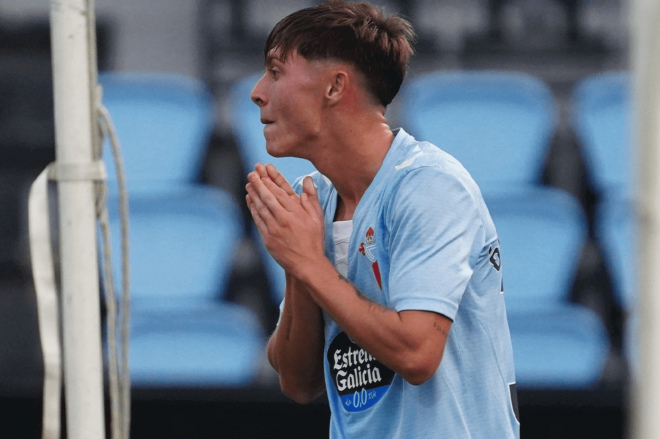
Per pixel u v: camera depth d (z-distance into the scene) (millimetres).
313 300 6520
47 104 17781
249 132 17078
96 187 5551
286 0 18781
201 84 18422
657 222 4578
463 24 18891
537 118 17266
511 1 18828
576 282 16953
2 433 14367
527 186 17297
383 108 6434
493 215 16219
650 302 4629
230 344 15711
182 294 16172
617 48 18609
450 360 6109
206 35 18766
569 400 14055
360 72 6203
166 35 19094
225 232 16312
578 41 18719
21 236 17266
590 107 17781
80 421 5449
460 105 17312
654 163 4570
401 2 18797
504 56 18812
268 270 16859
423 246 5828
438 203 5887
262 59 18719
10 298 16688
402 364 5664
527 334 15789
